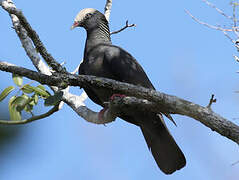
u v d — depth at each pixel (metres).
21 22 8.17
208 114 6.89
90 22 12.09
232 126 6.70
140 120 10.55
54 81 8.24
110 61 10.67
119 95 8.95
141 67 11.20
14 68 8.37
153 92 7.63
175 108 7.31
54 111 9.41
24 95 9.38
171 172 10.68
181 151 10.66
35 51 10.36
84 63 11.20
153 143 10.88
